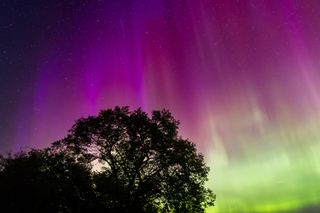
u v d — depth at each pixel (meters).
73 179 29.53
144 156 30.20
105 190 28.42
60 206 29.09
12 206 28.30
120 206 28.59
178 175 30.23
